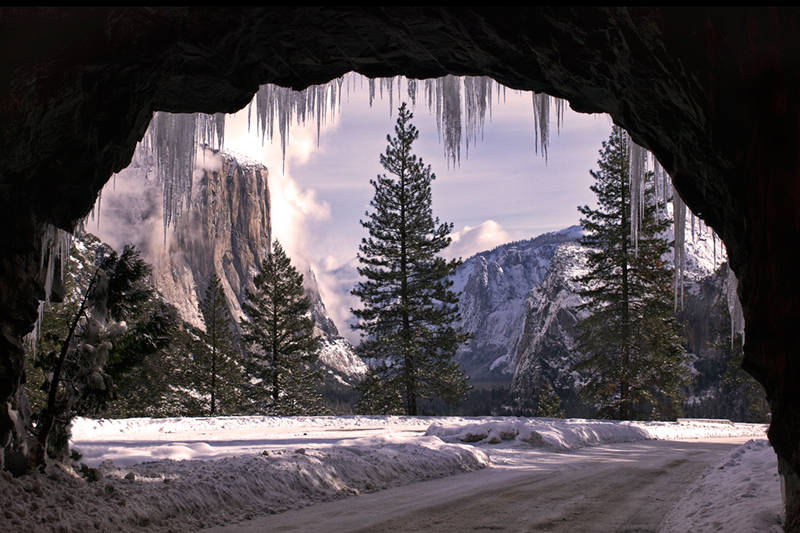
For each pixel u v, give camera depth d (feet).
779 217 16.93
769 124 17.25
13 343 22.54
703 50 19.16
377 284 135.13
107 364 29.14
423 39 24.99
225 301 164.25
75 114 21.83
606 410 130.41
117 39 21.21
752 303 18.43
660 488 35.32
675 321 128.77
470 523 25.34
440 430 65.51
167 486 26.25
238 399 162.30
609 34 21.33
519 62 25.68
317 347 168.35
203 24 22.21
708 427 102.17
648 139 25.75
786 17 16.38
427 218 135.44
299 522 24.90
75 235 29.43
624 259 124.77
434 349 133.80
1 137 19.84
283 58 26.12
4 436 22.41
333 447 41.19
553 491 33.78
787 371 16.96
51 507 21.27
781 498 25.08
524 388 626.64
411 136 136.26
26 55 19.74
